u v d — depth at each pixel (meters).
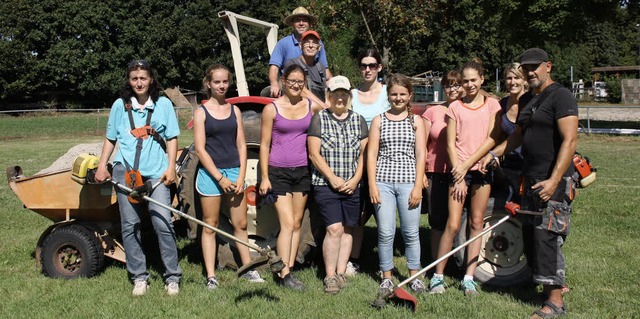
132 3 44.50
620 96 40.88
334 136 4.68
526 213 4.18
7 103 42.41
